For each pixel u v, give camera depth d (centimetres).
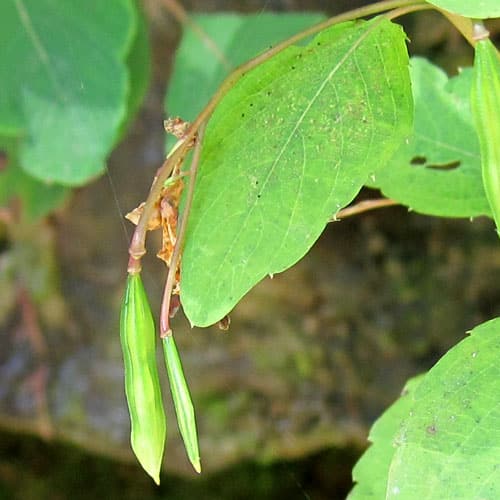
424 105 25
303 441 43
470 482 20
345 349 42
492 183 20
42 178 30
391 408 24
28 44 30
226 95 21
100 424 44
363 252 42
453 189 24
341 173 21
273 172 21
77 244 44
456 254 41
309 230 20
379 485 24
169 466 45
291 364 43
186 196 21
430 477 20
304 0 39
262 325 43
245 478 51
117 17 30
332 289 42
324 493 51
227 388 43
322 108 21
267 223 21
